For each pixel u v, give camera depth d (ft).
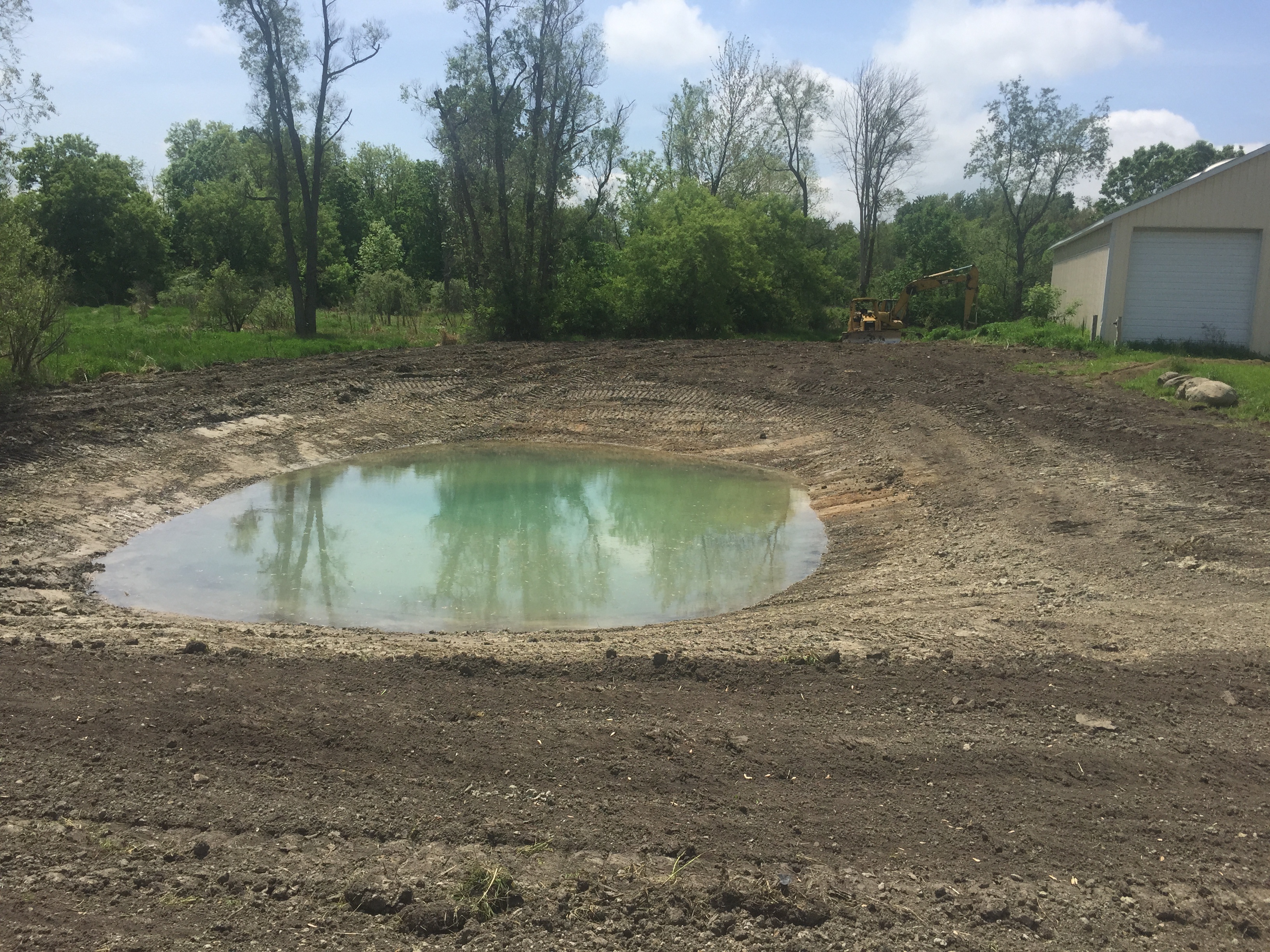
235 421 57.36
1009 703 20.02
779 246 147.95
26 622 26.27
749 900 12.91
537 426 68.39
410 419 66.74
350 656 23.03
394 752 17.15
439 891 12.94
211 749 16.98
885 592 32.53
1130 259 87.45
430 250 202.39
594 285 121.49
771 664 22.38
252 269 173.88
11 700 18.85
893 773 16.87
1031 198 157.38
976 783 16.52
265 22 97.86
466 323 115.55
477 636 27.94
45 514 38.91
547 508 48.29
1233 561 30.81
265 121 101.81
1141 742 18.12
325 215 175.01
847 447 58.23
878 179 167.94
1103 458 45.62
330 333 106.52
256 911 12.40
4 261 56.49
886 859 14.15
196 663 21.86
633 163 162.30
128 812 14.75
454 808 15.28
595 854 14.05
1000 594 30.04
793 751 17.63
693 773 16.71
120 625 26.76
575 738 18.01
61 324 69.26
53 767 16.07
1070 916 12.84
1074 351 83.25
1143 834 14.94
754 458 60.85
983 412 58.54
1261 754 17.67
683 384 73.97
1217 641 23.79
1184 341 87.51
